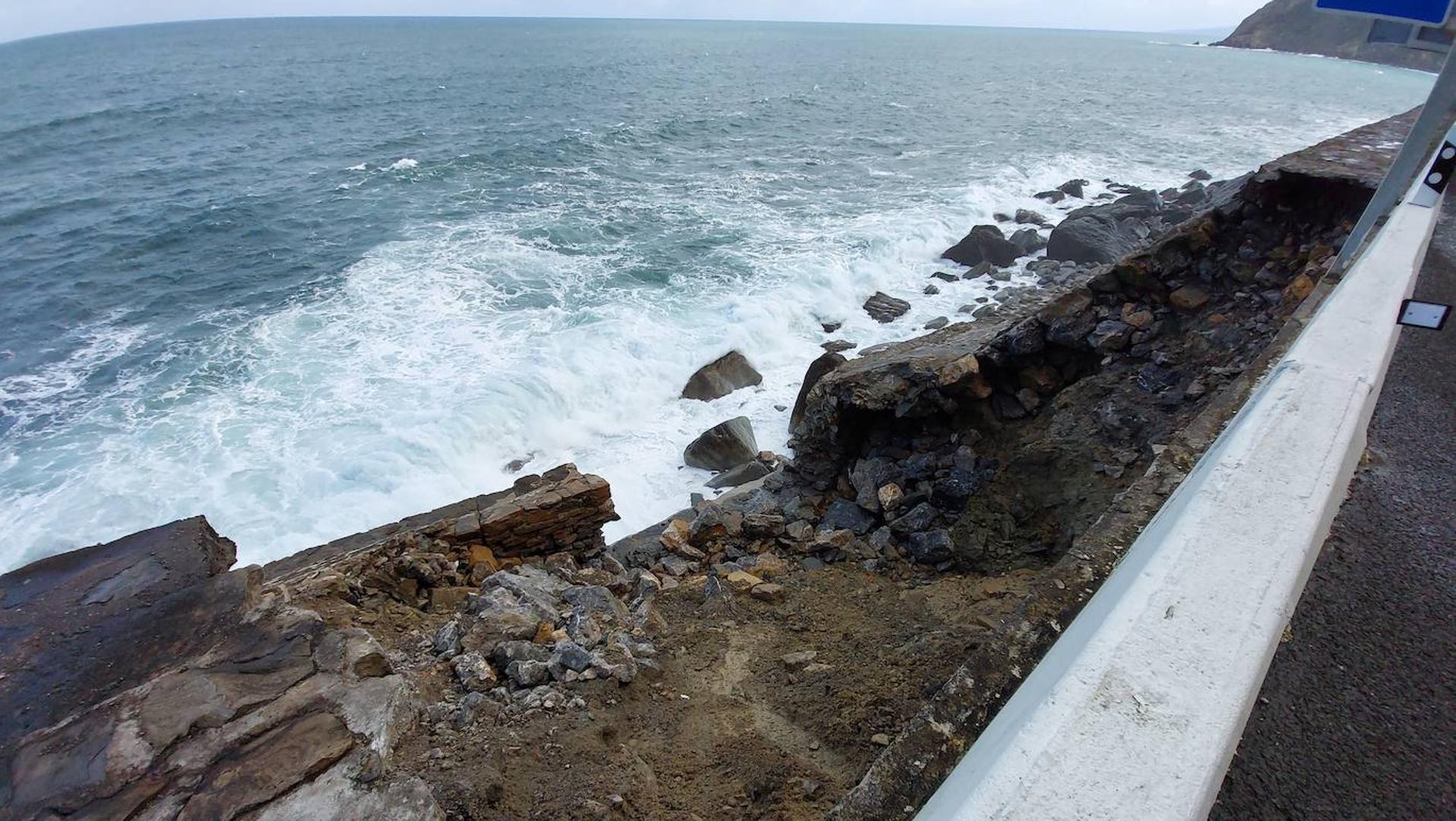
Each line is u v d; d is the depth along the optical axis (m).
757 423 13.11
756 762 4.15
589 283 17.70
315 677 3.89
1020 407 7.93
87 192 26.88
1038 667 1.63
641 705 4.66
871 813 1.67
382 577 5.97
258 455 11.73
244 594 4.40
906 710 4.44
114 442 12.10
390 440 11.92
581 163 30.95
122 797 3.22
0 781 3.29
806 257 19.17
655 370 14.23
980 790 1.11
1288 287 6.93
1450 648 2.22
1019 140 37.03
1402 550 2.63
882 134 38.78
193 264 19.81
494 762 3.78
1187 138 38.09
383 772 3.46
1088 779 1.08
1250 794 1.78
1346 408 1.94
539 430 12.85
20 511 10.71
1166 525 1.68
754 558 7.54
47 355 15.02
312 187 27.17
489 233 21.39
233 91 53.50
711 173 29.84
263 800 3.24
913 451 8.27
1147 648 1.27
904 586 6.64
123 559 4.64
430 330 15.41
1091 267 18.34
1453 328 4.43
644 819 3.69
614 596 6.14
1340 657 2.19
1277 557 1.44
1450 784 1.82
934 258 19.98
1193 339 7.24
